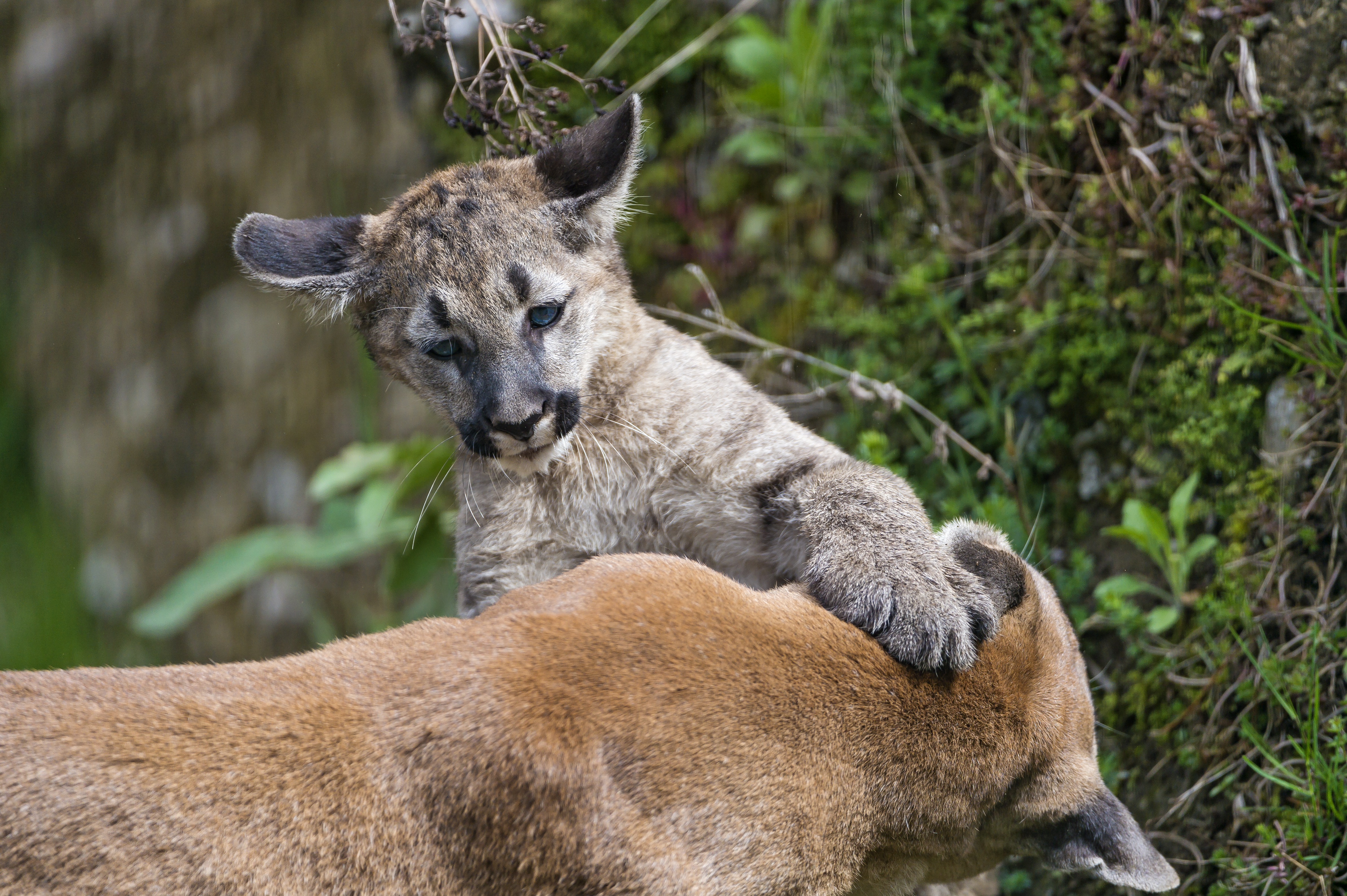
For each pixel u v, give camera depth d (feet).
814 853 16.11
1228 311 25.26
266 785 15.01
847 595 19.56
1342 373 23.03
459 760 15.28
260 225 26.45
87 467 48.78
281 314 44.55
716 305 32.55
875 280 32.42
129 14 49.75
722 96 35.78
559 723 15.38
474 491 25.85
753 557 25.17
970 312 30.50
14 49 53.31
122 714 15.30
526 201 25.39
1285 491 23.93
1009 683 17.61
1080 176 28.12
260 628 43.11
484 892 15.35
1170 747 25.12
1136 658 25.94
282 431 44.39
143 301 48.21
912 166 31.65
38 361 50.90
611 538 25.76
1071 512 28.14
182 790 14.79
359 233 26.35
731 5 35.58
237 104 45.85
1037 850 18.16
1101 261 27.76
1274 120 24.48
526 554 25.54
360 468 34.40
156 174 48.37
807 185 34.09
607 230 26.37
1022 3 28.73
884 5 31.48
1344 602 22.58
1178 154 25.81
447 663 16.01
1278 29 24.35
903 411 30.78
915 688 17.10
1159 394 26.63
